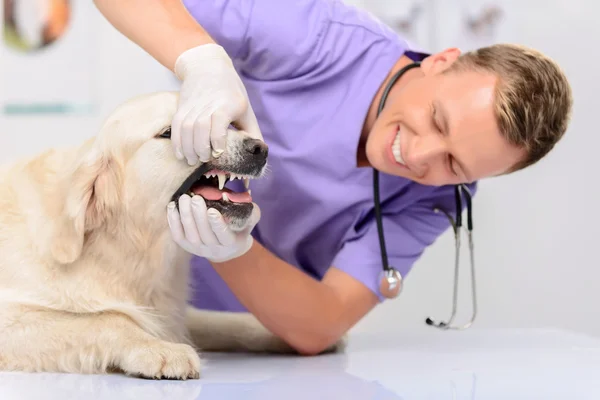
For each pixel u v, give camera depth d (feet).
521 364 4.42
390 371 4.12
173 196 4.26
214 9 5.24
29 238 4.33
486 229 8.76
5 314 4.11
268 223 5.65
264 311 4.83
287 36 5.27
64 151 4.76
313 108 5.38
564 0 8.61
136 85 9.04
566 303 8.71
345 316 5.11
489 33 8.77
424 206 5.51
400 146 4.83
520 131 4.60
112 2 4.72
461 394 3.31
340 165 5.35
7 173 4.70
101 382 3.67
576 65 8.61
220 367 4.34
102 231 4.40
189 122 3.94
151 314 4.54
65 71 9.01
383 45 5.52
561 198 8.66
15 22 8.95
